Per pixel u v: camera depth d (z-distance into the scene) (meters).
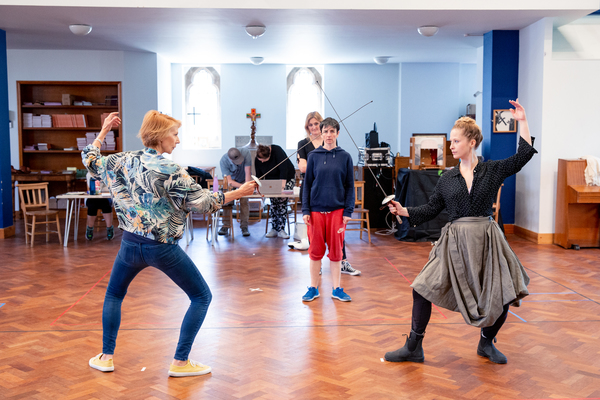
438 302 2.72
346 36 7.87
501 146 7.23
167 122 2.54
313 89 11.38
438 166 7.20
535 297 4.24
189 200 2.46
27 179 8.64
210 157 11.29
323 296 4.27
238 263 5.52
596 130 6.63
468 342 3.22
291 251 6.18
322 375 2.74
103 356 2.80
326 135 3.90
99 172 2.60
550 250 6.22
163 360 2.94
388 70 11.30
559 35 6.84
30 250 6.22
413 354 2.90
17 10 6.04
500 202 7.33
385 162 7.67
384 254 5.98
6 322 3.61
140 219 2.48
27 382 2.64
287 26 7.06
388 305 4.01
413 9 6.00
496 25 6.88
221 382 2.65
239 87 11.20
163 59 10.13
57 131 9.43
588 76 6.56
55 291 4.41
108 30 7.29
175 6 5.93
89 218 6.91
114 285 2.73
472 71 11.48
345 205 4.01
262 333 3.39
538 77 6.65
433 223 6.80
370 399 2.46
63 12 6.15
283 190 6.56
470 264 2.65
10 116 8.91
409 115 11.25
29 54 9.06
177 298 4.18
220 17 6.46
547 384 2.63
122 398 2.47
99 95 9.47
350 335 3.35
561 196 6.43
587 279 4.82
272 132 11.32
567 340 3.26
